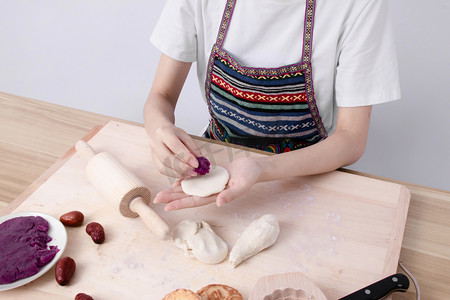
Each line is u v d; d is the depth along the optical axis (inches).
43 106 55.2
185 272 37.6
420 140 97.7
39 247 37.5
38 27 121.6
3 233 38.2
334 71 54.2
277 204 44.1
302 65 53.2
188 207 40.9
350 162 50.6
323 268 38.3
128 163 47.6
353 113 51.9
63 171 46.1
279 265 38.5
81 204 42.9
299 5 51.3
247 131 61.3
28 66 113.8
